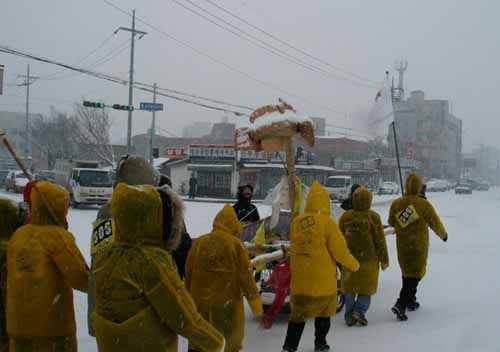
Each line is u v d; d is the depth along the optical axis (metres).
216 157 45.00
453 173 98.06
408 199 6.91
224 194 44.78
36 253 3.49
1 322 4.00
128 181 4.50
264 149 6.91
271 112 6.83
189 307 2.71
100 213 4.07
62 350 3.62
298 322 5.28
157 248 2.76
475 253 12.38
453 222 21.28
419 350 5.51
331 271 5.32
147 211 2.73
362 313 6.45
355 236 6.37
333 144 64.62
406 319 6.71
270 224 7.17
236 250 4.60
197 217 21.28
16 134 70.81
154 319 2.65
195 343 2.72
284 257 6.29
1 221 4.17
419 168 69.06
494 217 24.30
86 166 29.92
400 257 6.86
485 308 7.27
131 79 28.78
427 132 82.94
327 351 5.48
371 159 57.81
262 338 5.99
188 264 4.71
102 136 48.22
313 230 5.25
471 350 5.50
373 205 32.84
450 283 8.96
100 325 2.67
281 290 6.32
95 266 2.80
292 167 6.90
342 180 38.41
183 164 46.47
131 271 2.64
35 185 3.64
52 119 59.47
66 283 3.65
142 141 82.56
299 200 6.82
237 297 4.59
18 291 3.50
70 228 15.88
